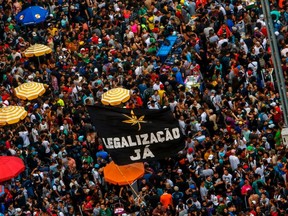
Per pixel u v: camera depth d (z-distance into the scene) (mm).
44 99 73812
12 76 76500
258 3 79250
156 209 59844
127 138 59469
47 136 68062
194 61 75125
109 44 78750
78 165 65438
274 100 68688
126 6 82750
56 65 77188
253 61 72938
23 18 83062
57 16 84000
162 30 79062
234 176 61344
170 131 59500
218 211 59125
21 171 62656
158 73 73875
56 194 63500
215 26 78500
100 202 61219
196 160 63281
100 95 72188
